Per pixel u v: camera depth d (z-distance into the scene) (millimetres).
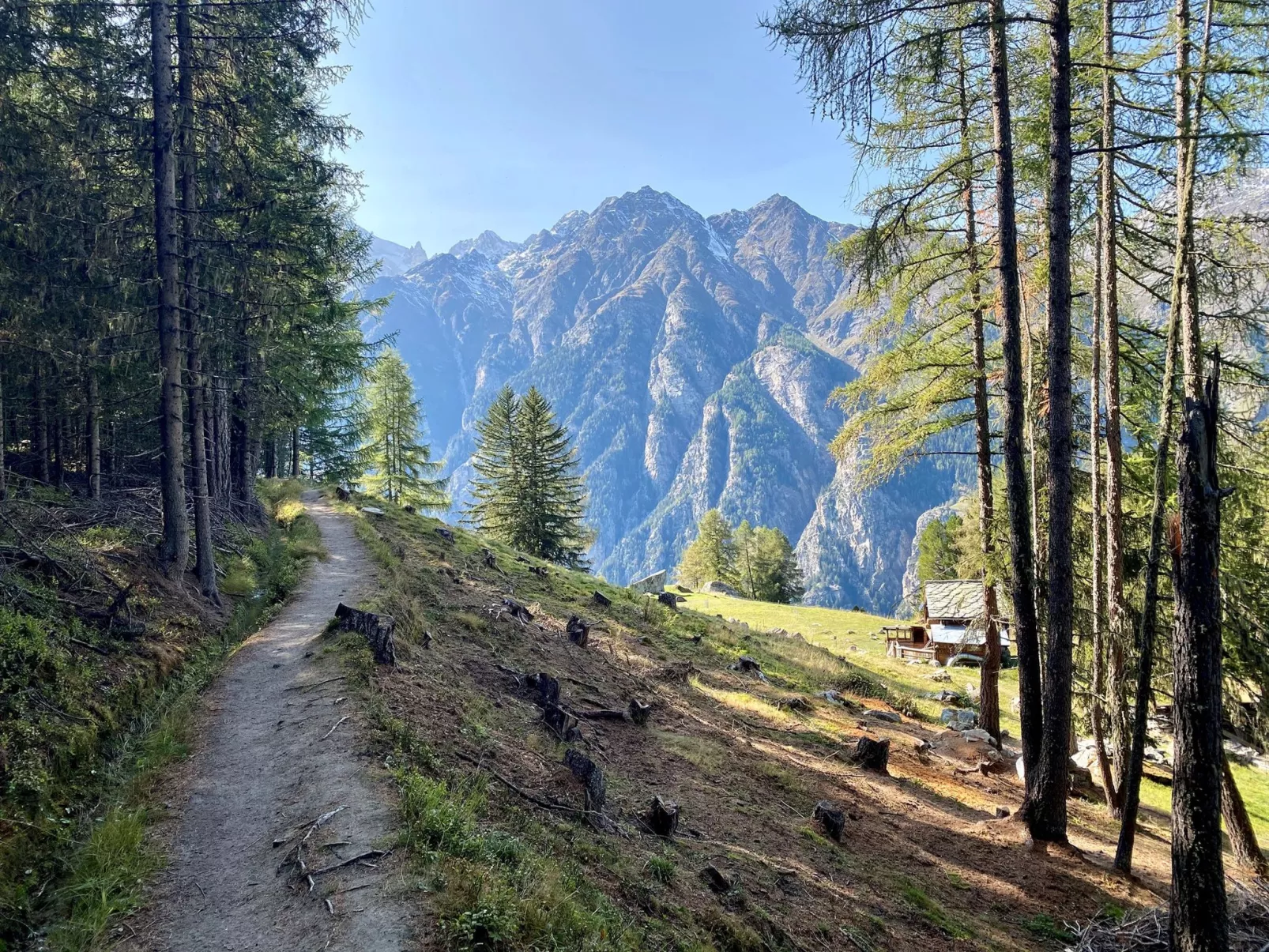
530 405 44438
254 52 13844
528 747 8992
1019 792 13445
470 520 49312
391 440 46531
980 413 14836
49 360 15188
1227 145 7969
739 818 9172
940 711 20422
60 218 12703
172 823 6336
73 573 10445
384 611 12359
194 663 10742
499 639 14523
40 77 12977
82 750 7141
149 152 13289
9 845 5449
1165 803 14562
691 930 5707
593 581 30375
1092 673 13172
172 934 4781
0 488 13422
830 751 13516
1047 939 7785
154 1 12906
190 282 14047
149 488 19578
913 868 9070
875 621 40000
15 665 7426
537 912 4695
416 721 8359
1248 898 8430
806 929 6711
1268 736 12844
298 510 28750
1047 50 10602
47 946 4691
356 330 29734
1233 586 12117
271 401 18719
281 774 7125
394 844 5535
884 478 15438
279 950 4480
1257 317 10312
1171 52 9805
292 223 16531
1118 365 12211
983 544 15078
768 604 45969
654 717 13047
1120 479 12406
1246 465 11531
